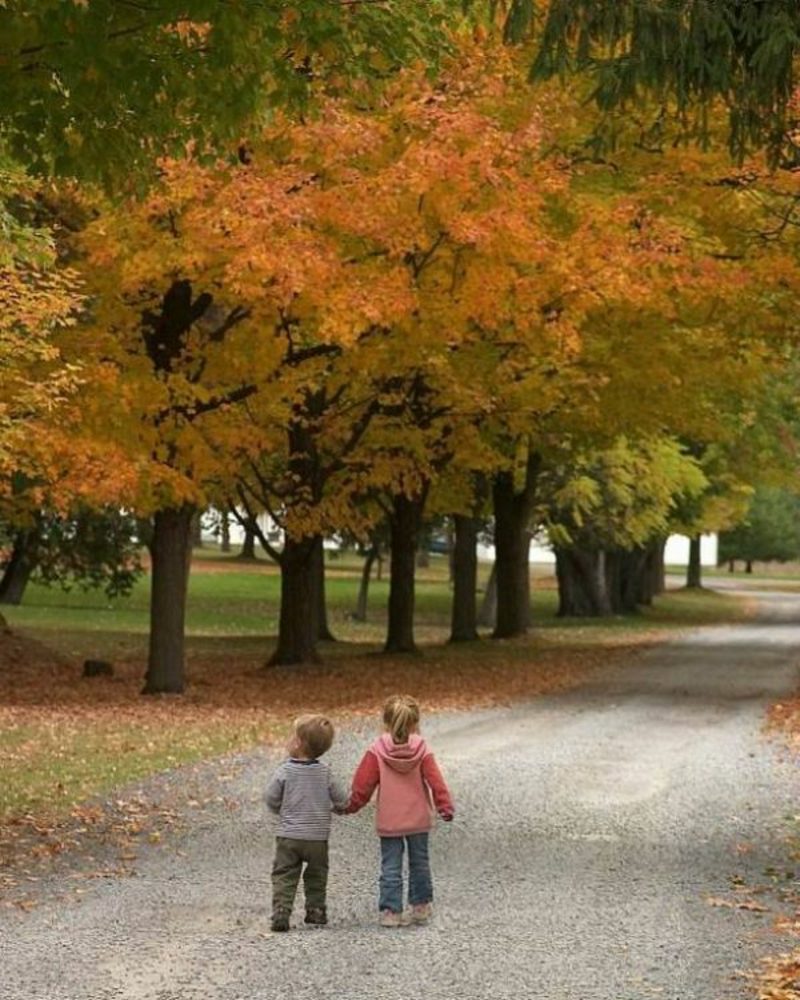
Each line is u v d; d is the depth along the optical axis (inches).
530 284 1138.0
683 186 1154.0
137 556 2326.5
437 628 2778.1
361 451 1486.2
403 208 1084.5
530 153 1146.0
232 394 1216.2
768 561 6053.2
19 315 922.7
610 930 455.2
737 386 1523.1
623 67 551.8
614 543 2699.3
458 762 855.1
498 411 1462.8
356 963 410.9
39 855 562.9
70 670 1567.4
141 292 1208.2
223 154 634.8
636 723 1091.3
